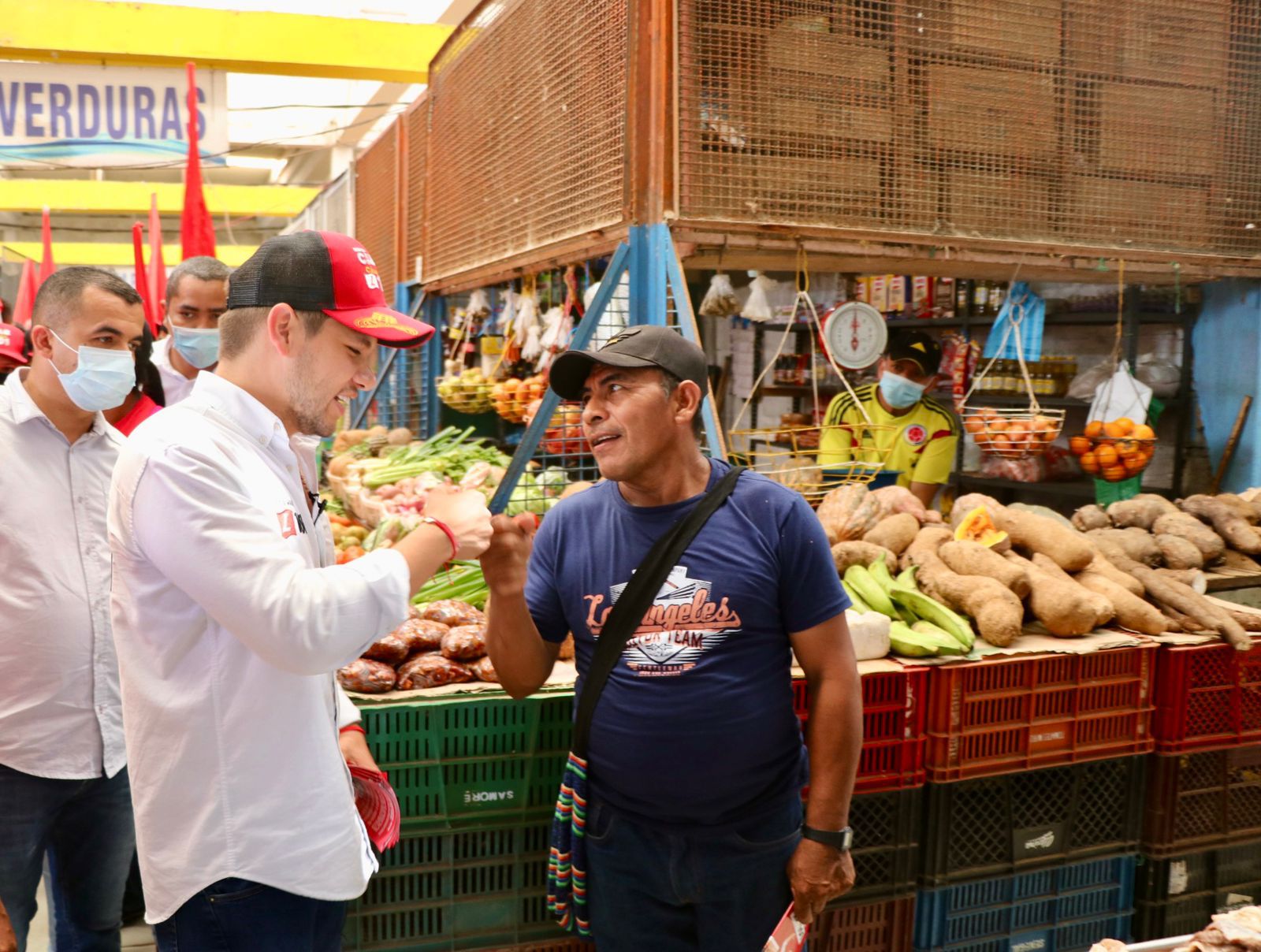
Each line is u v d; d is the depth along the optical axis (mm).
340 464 5211
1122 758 2766
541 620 2074
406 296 6422
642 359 1853
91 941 2393
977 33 3551
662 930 1977
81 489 2244
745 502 1910
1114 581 3027
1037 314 3891
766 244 3340
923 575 2982
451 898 2359
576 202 3703
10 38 6840
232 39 7160
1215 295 4414
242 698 1506
